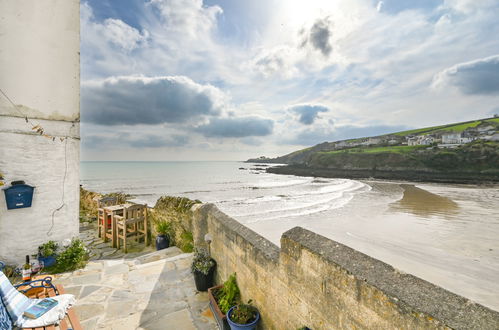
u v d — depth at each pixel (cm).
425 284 176
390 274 192
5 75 588
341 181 6731
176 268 597
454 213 2536
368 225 2066
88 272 578
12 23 593
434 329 145
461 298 158
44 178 638
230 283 409
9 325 253
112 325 387
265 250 344
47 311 279
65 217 668
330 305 227
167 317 411
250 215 2508
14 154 600
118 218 809
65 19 661
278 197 3719
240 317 340
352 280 204
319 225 2070
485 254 1405
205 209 594
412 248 1505
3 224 586
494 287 1023
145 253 776
